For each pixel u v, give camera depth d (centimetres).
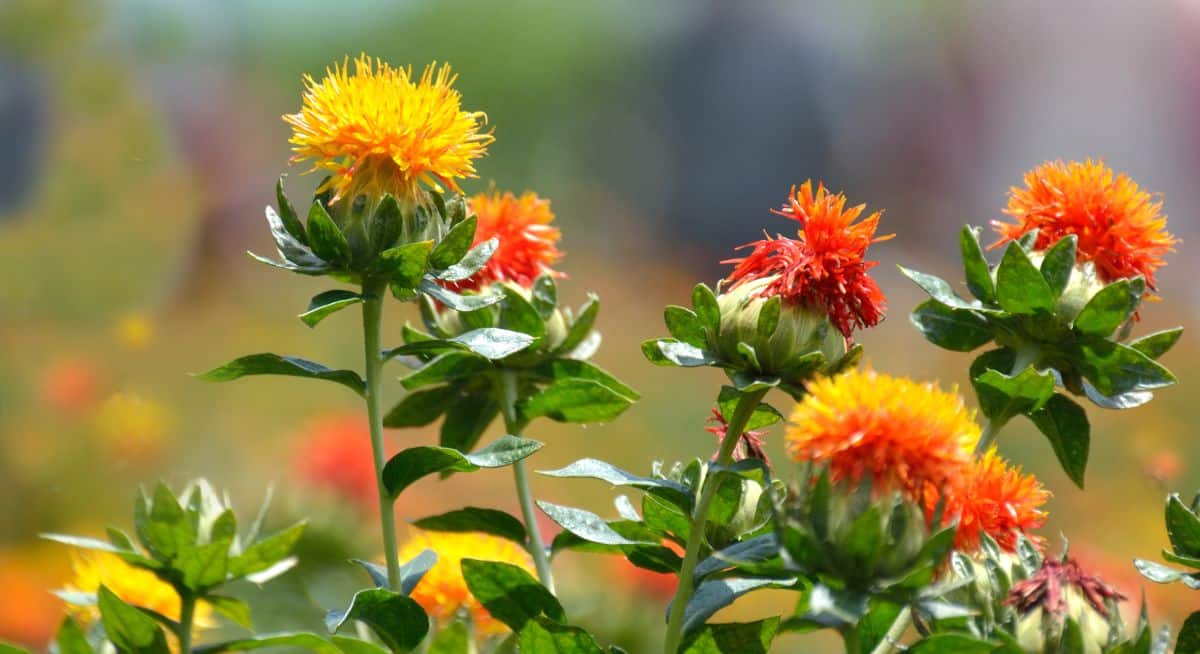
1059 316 295
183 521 310
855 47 3778
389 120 289
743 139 3662
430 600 353
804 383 273
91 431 1059
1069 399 304
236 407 1372
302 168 2439
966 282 308
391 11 4728
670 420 1623
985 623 272
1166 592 768
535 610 292
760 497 297
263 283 2166
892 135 3859
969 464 241
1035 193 321
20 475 1015
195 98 2227
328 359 1730
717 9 3781
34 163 1405
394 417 355
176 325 1689
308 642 300
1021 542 288
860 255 277
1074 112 3891
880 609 283
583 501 1252
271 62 4322
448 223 301
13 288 1257
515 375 346
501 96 4409
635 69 4012
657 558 295
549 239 348
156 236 1486
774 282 277
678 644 271
